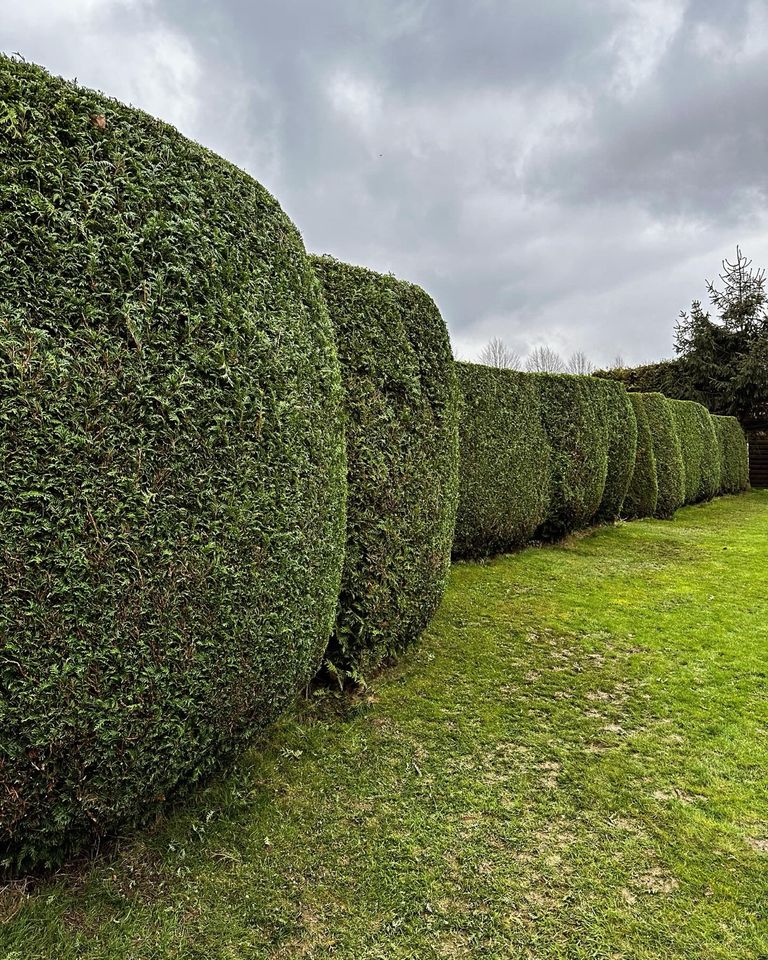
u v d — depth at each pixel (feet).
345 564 11.43
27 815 5.89
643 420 38.73
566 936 6.08
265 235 8.18
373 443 11.74
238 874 6.88
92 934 5.90
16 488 5.23
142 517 6.08
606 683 12.78
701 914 6.40
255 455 7.42
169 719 6.59
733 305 68.69
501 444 24.25
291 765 9.28
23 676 5.38
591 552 27.27
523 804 8.43
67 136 5.90
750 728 10.86
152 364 6.22
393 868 7.06
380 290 12.41
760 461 67.51
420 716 11.11
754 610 18.17
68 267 5.65
